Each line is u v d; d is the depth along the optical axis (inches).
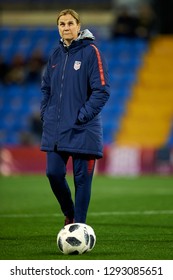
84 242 974.4
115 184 2372.0
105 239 1138.7
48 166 1027.3
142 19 3659.0
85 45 1025.5
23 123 3380.9
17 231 1245.7
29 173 2923.2
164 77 3511.3
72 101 1016.9
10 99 3528.5
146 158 2819.9
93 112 1003.9
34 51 3700.8
